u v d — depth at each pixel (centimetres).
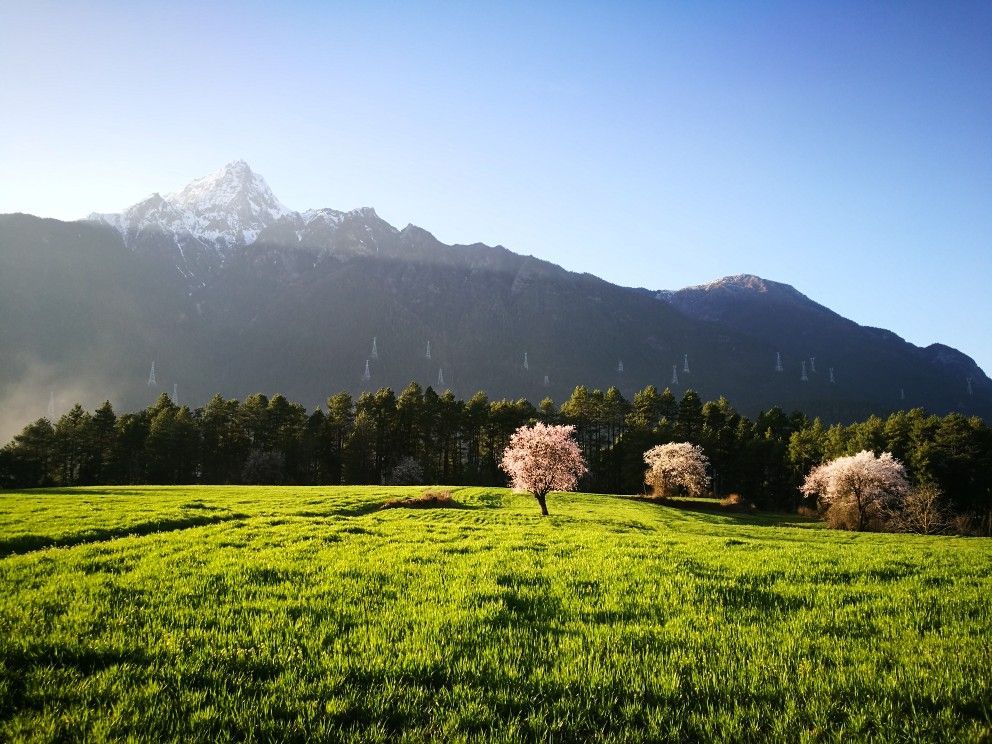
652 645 930
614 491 11394
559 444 4372
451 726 655
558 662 845
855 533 4366
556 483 4322
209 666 816
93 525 2497
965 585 1454
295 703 700
